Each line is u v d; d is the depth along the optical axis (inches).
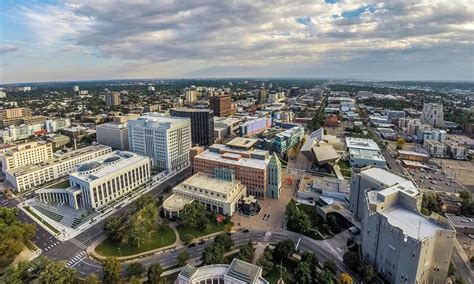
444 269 5211.6
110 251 6648.6
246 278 4650.6
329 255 6358.3
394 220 5600.4
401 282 5142.7
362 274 5506.9
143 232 6786.4
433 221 5502.0
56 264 5452.8
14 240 6392.7
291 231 7327.8
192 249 6633.9
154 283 5290.4
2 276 5772.6
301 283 5260.8
